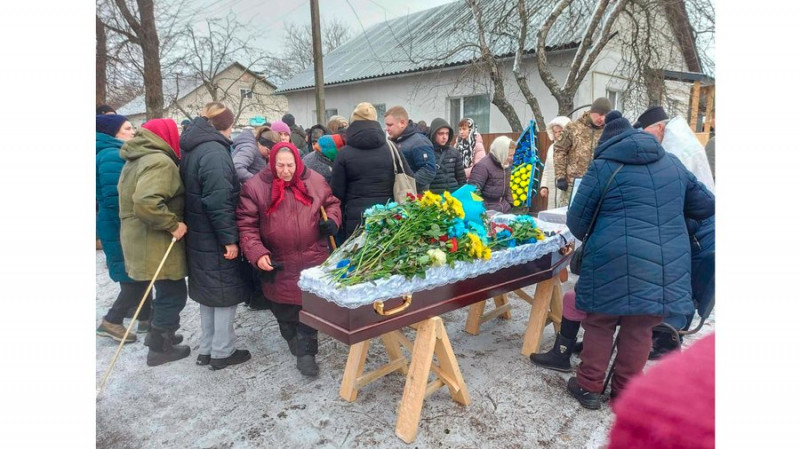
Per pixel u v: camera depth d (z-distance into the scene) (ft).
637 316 6.93
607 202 6.97
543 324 9.26
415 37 39.68
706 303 7.65
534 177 14.83
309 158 12.88
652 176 6.81
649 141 6.90
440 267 6.74
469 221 7.81
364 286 5.91
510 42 28.25
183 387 8.45
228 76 71.92
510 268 8.11
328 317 6.23
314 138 18.16
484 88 30.48
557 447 6.66
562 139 14.60
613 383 7.41
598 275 6.96
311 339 8.80
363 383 7.98
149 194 7.79
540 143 23.32
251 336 10.76
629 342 7.09
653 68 26.32
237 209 8.39
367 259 6.57
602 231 6.96
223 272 8.59
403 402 6.88
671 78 27.22
